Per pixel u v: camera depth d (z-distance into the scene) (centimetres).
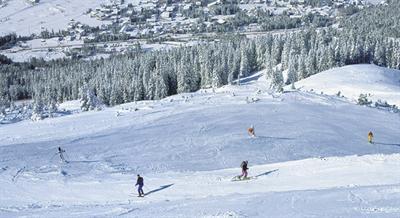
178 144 7238
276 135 7706
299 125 8462
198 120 8981
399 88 15100
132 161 6278
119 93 18700
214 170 5347
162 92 18388
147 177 5062
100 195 4512
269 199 3356
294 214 2859
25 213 3756
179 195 4219
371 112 10288
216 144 7138
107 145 7350
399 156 4522
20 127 10269
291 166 4825
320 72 18038
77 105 18312
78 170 5750
